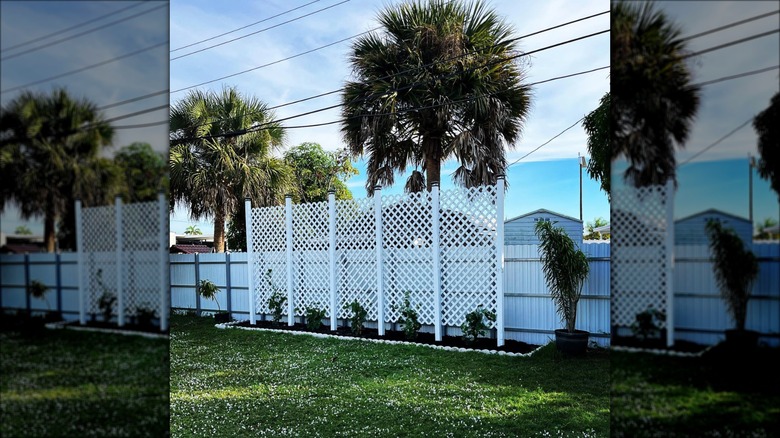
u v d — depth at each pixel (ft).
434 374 14.39
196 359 17.40
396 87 26.73
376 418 10.80
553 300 17.87
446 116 26.30
